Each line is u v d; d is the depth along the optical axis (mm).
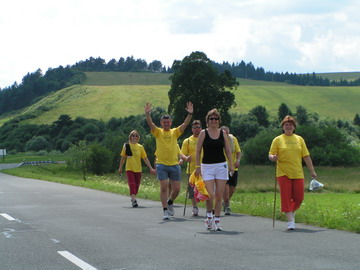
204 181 10234
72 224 11133
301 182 10461
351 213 12352
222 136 10305
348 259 7020
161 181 12461
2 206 15609
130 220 11906
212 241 8680
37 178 41562
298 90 191875
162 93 192875
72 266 6766
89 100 188625
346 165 72812
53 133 150250
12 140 152500
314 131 77188
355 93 190875
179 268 6535
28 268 6688
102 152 63844
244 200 17312
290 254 7422
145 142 75562
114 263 6898
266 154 77688
